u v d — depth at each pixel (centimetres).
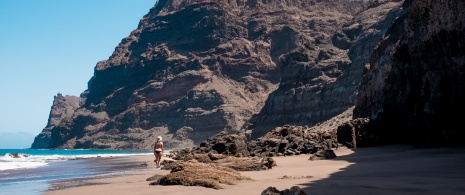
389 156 2394
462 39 2664
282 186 1277
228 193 1177
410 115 3303
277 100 14538
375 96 5166
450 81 2770
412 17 3419
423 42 3084
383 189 1091
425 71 3058
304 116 13412
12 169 2969
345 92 12300
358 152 3016
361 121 3706
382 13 15838
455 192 993
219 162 2308
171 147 18812
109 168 2959
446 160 1859
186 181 1433
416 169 1591
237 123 18400
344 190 1107
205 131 18875
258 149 3709
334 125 8856
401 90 3625
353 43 14600
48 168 3077
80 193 1320
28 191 1505
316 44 16075
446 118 2759
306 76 14338
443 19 2827
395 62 3819
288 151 3469
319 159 2609
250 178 1559
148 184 1552
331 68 13975
